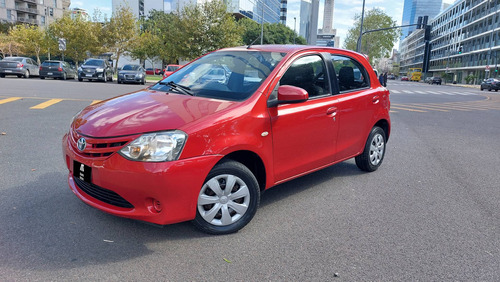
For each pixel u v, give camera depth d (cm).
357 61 473
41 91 1449
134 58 5078
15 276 244
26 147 566
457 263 285
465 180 507
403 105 1712
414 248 306
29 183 413
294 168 369
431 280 261
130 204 280
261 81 342
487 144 784
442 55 9844
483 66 6788
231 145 296
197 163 277
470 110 1570
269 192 431
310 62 396
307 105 374
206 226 306
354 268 272
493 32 6538
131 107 318
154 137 268
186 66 424
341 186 460
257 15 9394
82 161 284
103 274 251
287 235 321
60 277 246
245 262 274
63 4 10050
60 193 388
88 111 333
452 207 403
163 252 283
